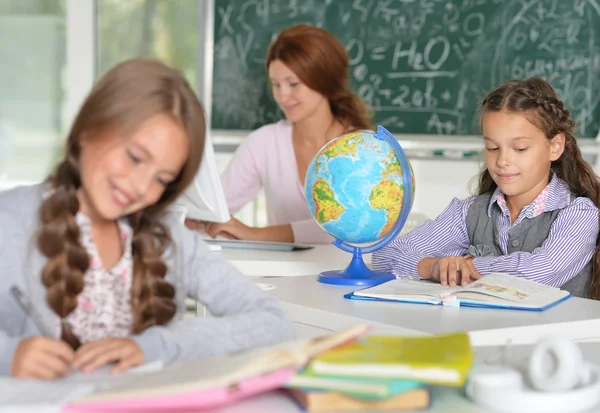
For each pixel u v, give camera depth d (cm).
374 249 174
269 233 237
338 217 165
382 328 131
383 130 166
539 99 185
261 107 359
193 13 370
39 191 108
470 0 335
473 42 335
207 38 363
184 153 102
